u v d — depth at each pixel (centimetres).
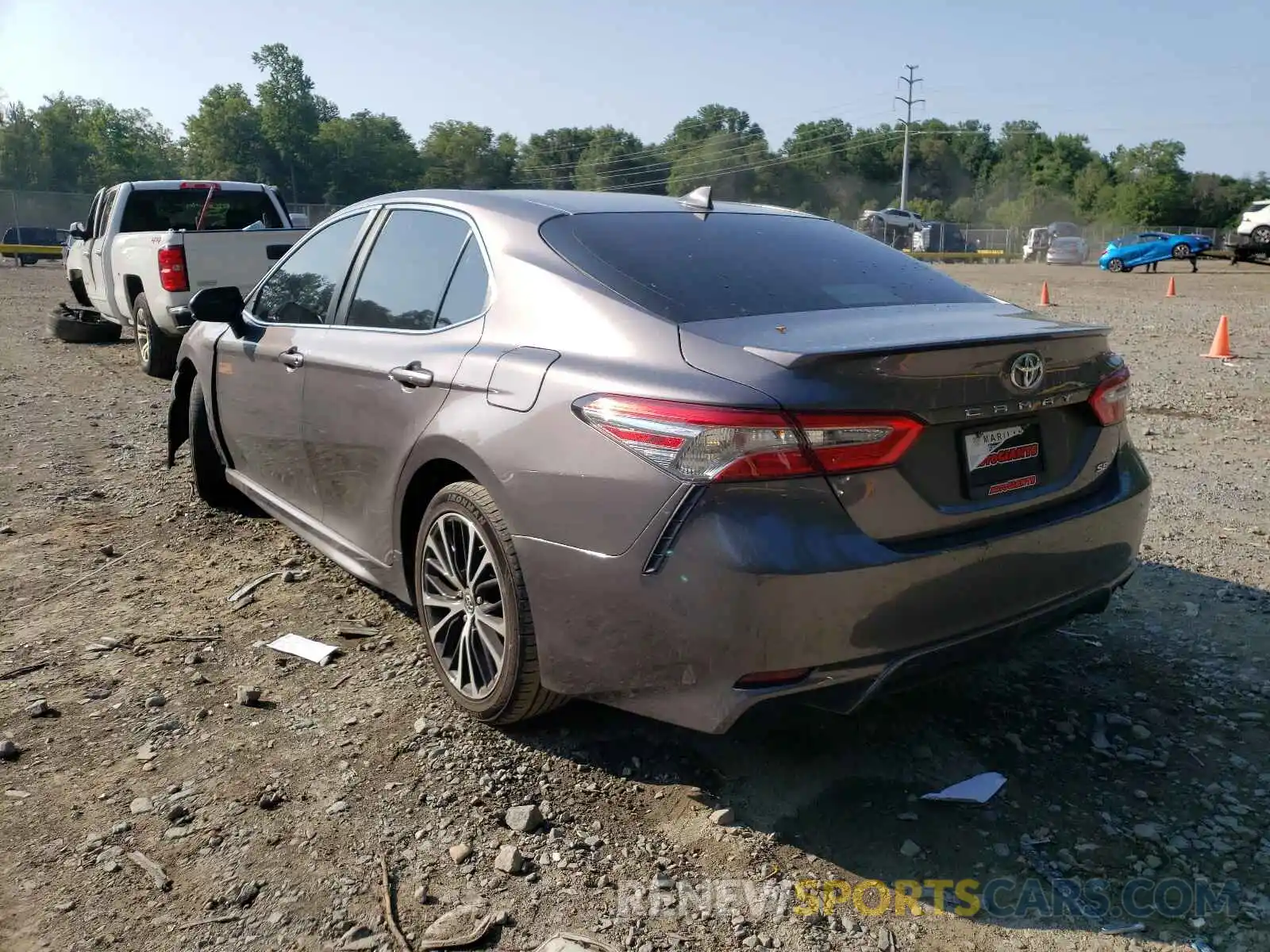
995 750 325
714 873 270
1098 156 11200
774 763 317
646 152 11506
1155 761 320
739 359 269
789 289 328
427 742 329
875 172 11469
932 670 282
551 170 11875
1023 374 286
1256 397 941
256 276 991
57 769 318
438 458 333
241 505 581
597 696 291
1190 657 389
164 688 369
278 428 445
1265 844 280
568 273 322
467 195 383
